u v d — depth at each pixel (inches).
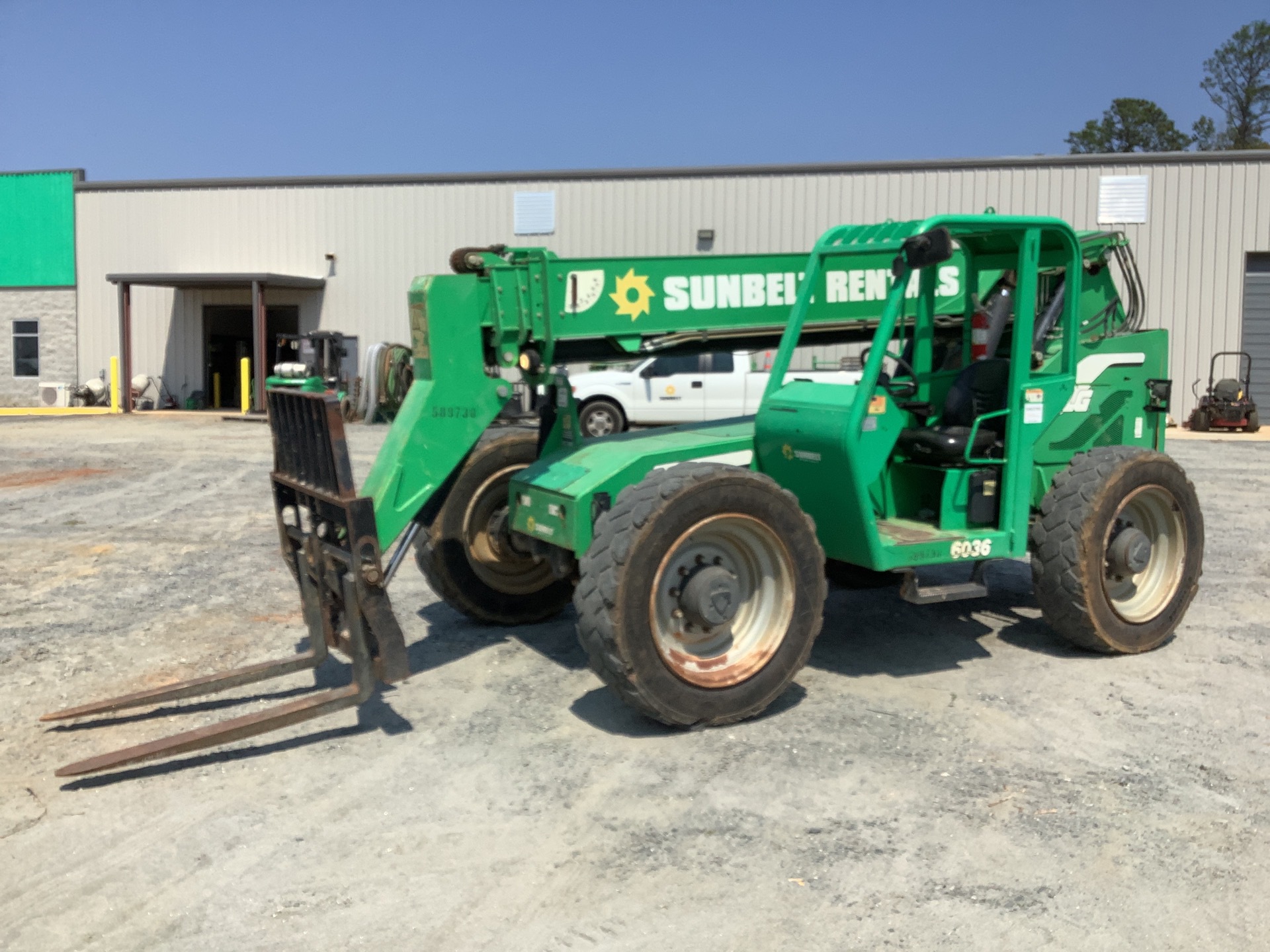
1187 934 120.7
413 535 225.5
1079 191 877.8
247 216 1033.5
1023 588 289.4
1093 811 151.6
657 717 177.0
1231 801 154.9
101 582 294.7
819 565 189.8
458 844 143.5
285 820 150.9
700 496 175.3
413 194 994.7
